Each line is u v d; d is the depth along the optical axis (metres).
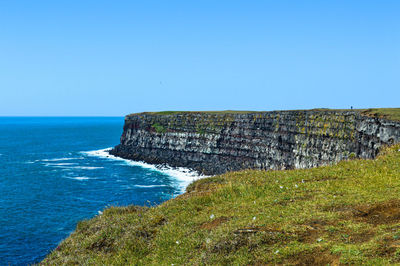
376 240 9.83
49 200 64.94
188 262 11.94
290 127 88.94
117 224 18.12
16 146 174.62
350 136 64.62
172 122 131.62
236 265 10.54
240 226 13.01
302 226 11.98
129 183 82.06
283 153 90.00
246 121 106.25
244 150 105.12
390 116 51.09
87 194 69.94
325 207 13.78
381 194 14.24
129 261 14.06
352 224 11.55
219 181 23.33
